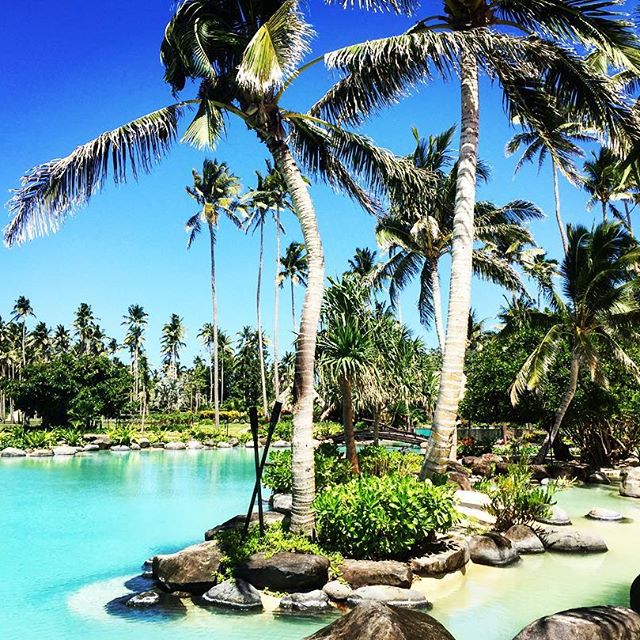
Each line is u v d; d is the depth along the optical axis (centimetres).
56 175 866
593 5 989
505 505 1105
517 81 1130
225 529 998
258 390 7256
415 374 2217
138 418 6956
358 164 1087
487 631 675
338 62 943
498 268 2131
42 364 4488
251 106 952
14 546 1105
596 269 2144
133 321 8150
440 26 1138
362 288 1392
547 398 2352
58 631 671
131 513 1439
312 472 915
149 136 935
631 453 2511
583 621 557
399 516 842
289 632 662
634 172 1045
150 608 738
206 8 948
